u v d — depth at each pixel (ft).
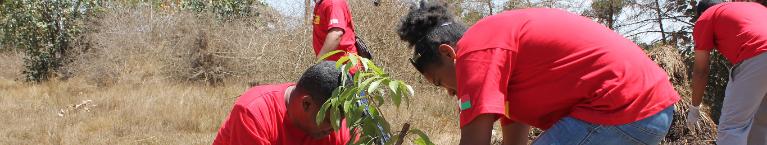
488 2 42.80
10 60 64.85
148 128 28.22
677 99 8.63
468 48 7.91
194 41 47.44
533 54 8.00
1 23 61.36
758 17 14.32
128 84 46.52
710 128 19.94
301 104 9.50
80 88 46.65
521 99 8.36
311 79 9.30
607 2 34.96
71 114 32.09
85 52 54.60
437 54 8.53
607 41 8.19
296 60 35.86
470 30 8.12
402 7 35.37
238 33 46.68
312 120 9.59
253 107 9.84
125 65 49.96
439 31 8.50
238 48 43.34
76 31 55.42
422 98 30.78
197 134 27.40
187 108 31.81
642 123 8.15
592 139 8.18
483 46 7.84
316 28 15.52
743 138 14.32
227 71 45.57
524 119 8.73
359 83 8.72
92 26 54.85
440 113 29.19
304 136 10.07
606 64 8.04
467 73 7.80
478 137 7.72
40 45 55.36
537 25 8.05
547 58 7.99
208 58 46.50
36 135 27.22
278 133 9.91
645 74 8.29
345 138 10.54
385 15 35.14
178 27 50.08
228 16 53.93
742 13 14.37
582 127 8.23
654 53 21.91
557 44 7.98
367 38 34.96
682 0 31.04
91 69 50.47
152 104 33.45
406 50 34.40
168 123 29.32
